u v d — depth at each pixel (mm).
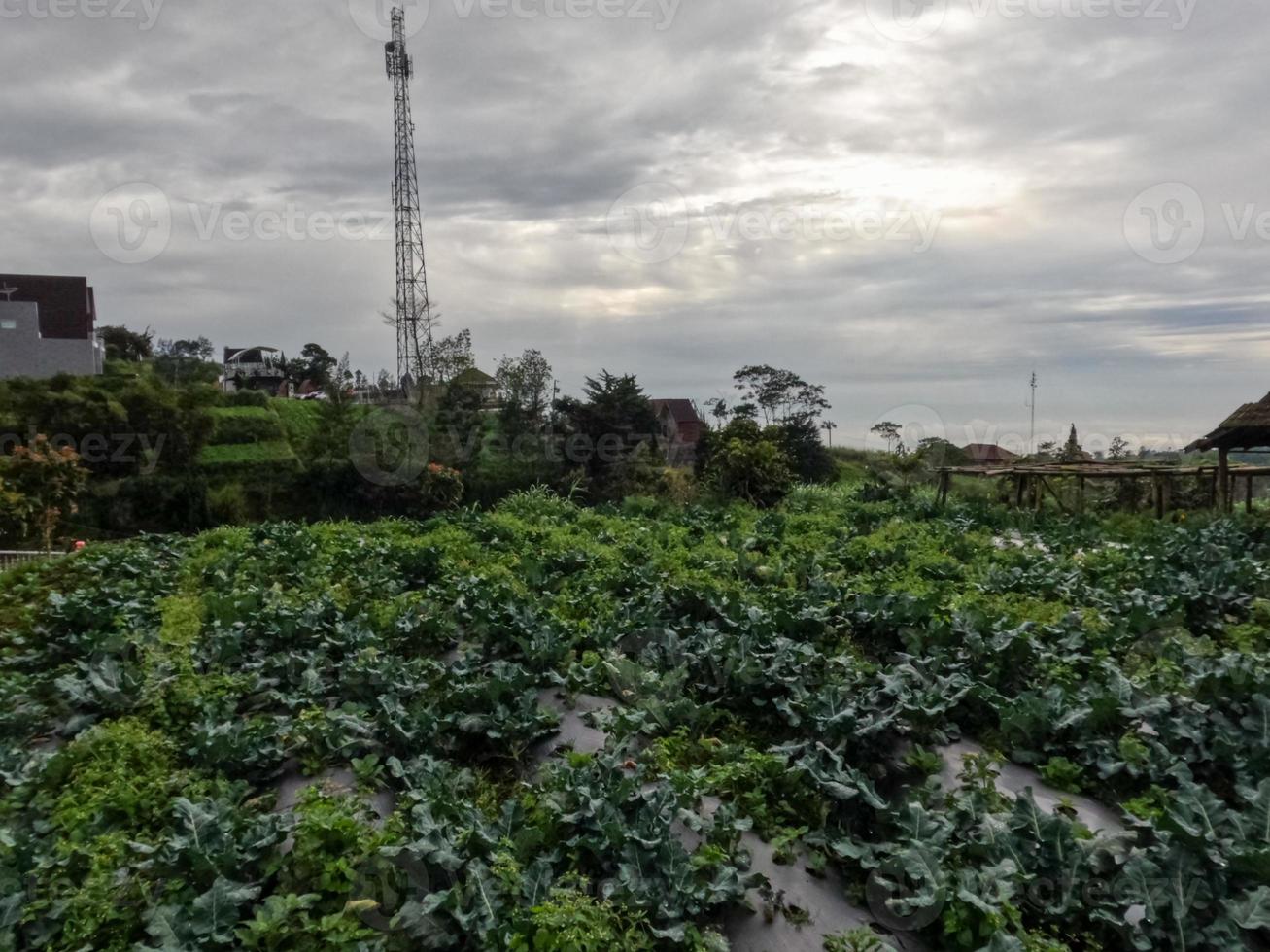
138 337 53000
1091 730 7152
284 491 28812
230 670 8602
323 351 57062
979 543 15109
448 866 4895
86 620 9727
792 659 8211
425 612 10008
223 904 4684
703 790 6250
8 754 6547
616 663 8289
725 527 17406
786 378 36688
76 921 4703
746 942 5023
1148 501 22969
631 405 28875
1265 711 6742
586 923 4527
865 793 6031
